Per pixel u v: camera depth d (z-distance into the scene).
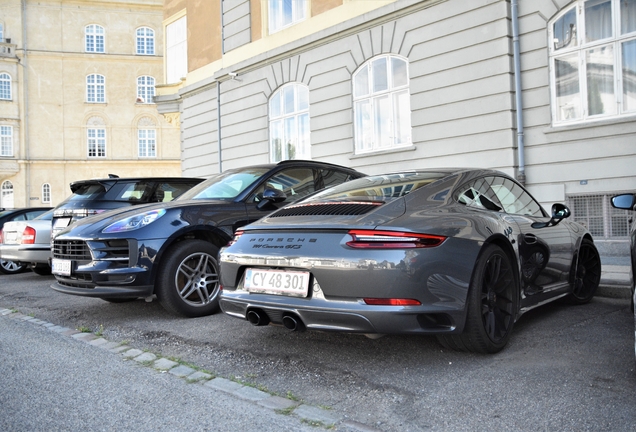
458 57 9.84
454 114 9.92
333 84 12.32
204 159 16.80
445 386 2.90
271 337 4.05
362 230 3.04
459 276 3.11
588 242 5.04
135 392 2.97
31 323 4.93
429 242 3.03
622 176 8.02
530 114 8.99
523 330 4.04
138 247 4.57
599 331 3.92
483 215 3.55
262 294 3.35
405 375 3.11
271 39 13.98
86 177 40.53
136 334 4.36
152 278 4.61
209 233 5.02
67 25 39.91
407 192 3.53
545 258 4.16
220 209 5.07
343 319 2.99
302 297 3.14
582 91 8.52
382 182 3.95
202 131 16.83
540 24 8.84
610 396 2.66
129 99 41.12
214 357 3.65
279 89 13.95
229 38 15.47
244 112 15.02
